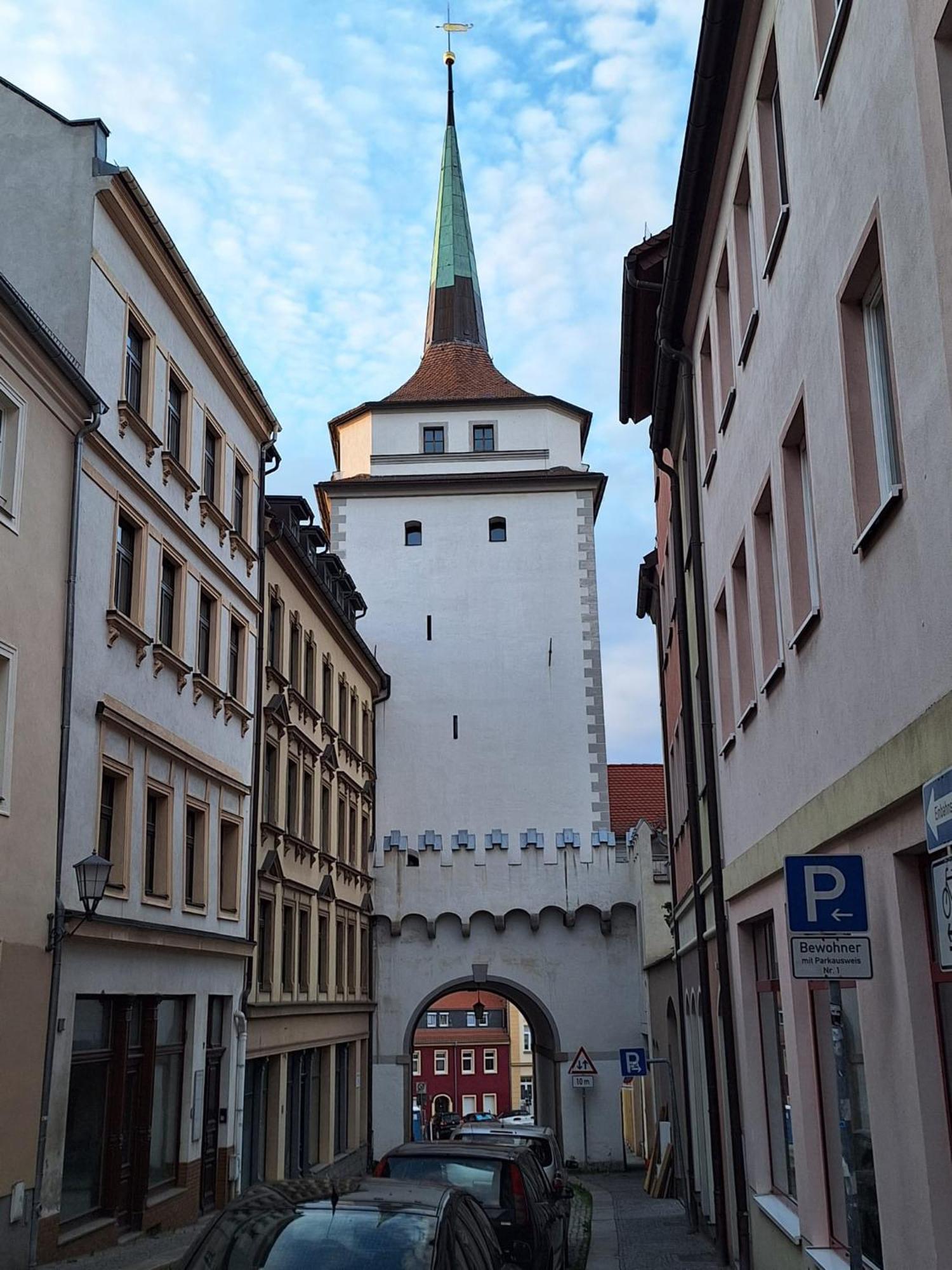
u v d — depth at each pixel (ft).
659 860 121.29
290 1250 23.86
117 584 60.95
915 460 23.95
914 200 23.50
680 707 77.15
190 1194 66.85
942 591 22.84
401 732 142.51
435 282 174.60
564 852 132.26
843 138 28.66
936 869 18.31
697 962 69.05
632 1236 69.26
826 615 32.19
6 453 49.60
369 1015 128.26
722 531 51.75
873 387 28.55
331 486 151.33
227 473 79.71
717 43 41.52
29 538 50.75
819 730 33.83
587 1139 125.80
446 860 132.46
